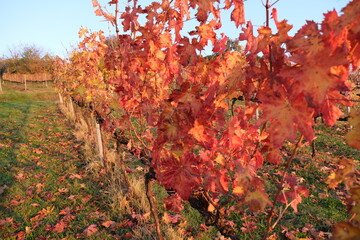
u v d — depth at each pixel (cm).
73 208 435
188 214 402
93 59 527
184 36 187
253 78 126
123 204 418
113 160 596
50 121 1293
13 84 3975
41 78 4191
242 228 349
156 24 213
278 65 107
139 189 446
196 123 177
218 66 187
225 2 168
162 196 455
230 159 178
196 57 188
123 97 277
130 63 246
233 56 197
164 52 214
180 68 219
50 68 1628
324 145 718
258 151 163
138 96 277
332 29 81
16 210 431
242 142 167
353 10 77
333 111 100
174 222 379
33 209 436
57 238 357
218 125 182
